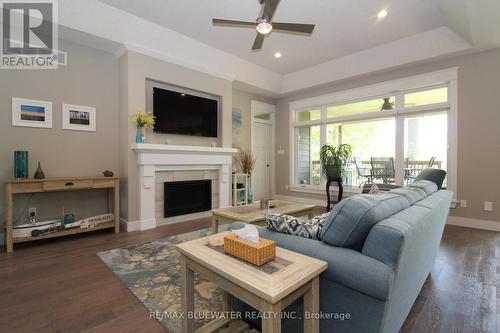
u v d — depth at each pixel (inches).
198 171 166.4
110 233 130.6
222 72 176.9
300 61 192.5
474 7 102.0
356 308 41.3
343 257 42.7
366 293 39.3
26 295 71.0
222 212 108.0
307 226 53.3
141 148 133.8
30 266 89.8
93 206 138.8
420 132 167.3
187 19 136.9
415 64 160.2
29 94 118.9
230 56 180.7
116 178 130.7
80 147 133.4
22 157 110.0
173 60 151.8
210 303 67.9
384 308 38.5
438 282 79.3
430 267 78.5
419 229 46.8
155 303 67.1
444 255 101.2
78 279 80.3
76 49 131.3
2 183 112.6
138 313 63.1
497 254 102.2
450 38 141.3
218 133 182.5
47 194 124.8
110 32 127.6
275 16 130.6
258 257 41.5
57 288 74.9
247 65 193.3
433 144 161.8
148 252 103.0
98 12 123.3
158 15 133.6
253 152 228.2
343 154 191.5
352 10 126.6
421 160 167.2
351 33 149.4
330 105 209.9
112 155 143.9
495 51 136.9
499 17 106.7
